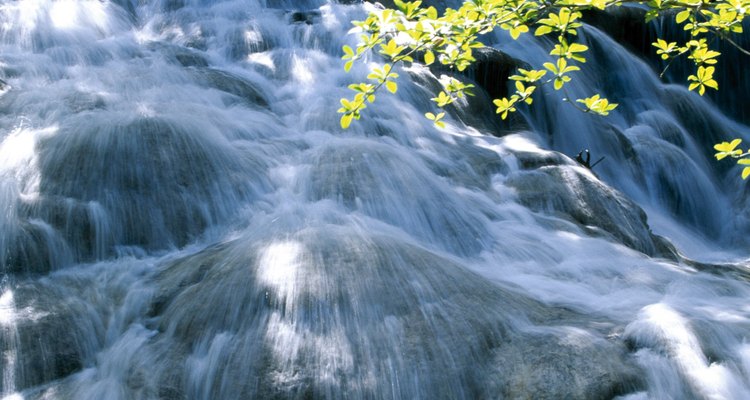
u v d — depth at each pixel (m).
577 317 5.06
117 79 8.70
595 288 5.77
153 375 4.53
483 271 5.83
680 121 13.46
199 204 6.33
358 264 5.00
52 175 6.29
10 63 9.14
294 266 4.98
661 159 11.22
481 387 4.41
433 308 4.78
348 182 6.56
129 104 7.76
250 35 10.96
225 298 4.88
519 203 7.30
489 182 7.57
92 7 11.21
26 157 6.53
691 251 9.63
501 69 11.12
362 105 4.55
